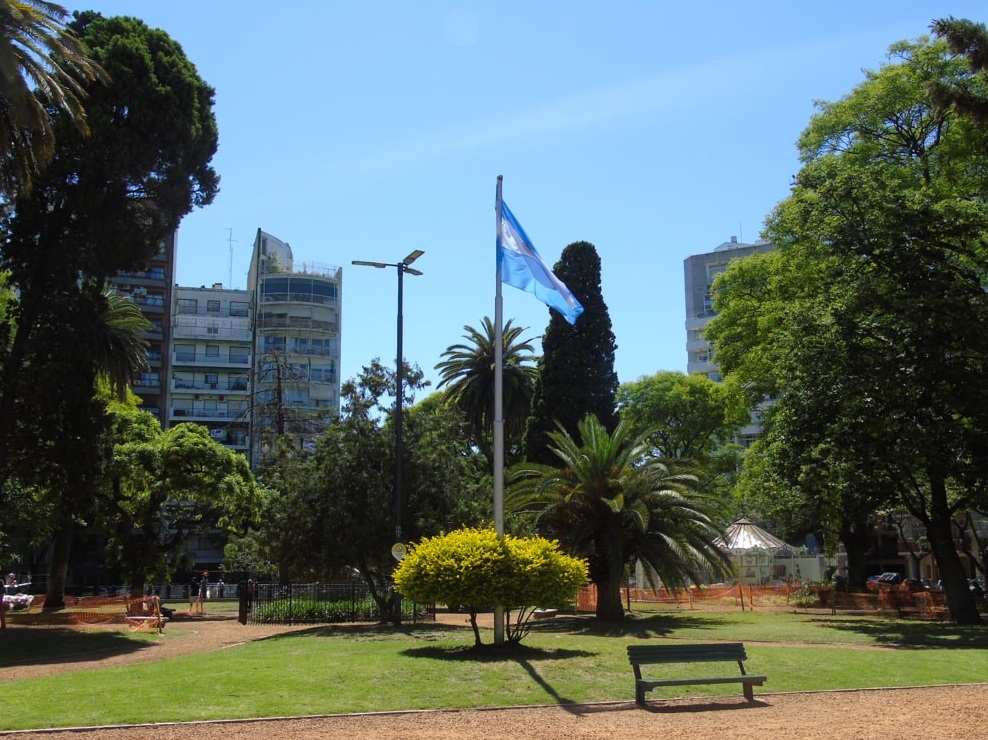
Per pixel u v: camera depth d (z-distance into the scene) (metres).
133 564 40.34
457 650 16.36
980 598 33.88
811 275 31.58
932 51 30.89
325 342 83.31
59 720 10.16
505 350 49.34
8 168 21.67
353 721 10.53
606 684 13.03
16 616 31.78
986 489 25.33
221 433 77.94
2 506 28.31
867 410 23.80
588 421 29.19
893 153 32.03
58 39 20.58
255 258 85.81
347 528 24.97
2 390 23.39
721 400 41.88
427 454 26.42
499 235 16.94
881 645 19.45
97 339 24.75
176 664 14.66
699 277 95.06
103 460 25.83
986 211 25.06
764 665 14.87
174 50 27.05
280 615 27.22
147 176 25.72
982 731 10.07
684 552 26.48
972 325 22.73
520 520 26.92
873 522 43.59
